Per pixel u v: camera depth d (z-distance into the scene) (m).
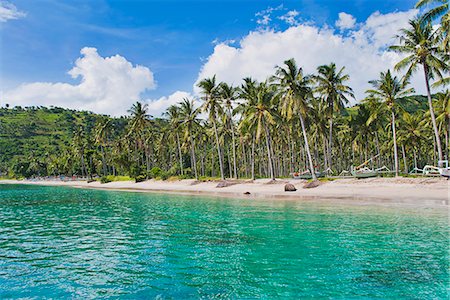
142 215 21.59
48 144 144.50
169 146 87.25
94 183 76.75
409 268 9.66
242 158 87.56
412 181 29.88
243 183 44.53
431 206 21.03
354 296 7.80
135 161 83.81
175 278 9.16
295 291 8.12
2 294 8.27
